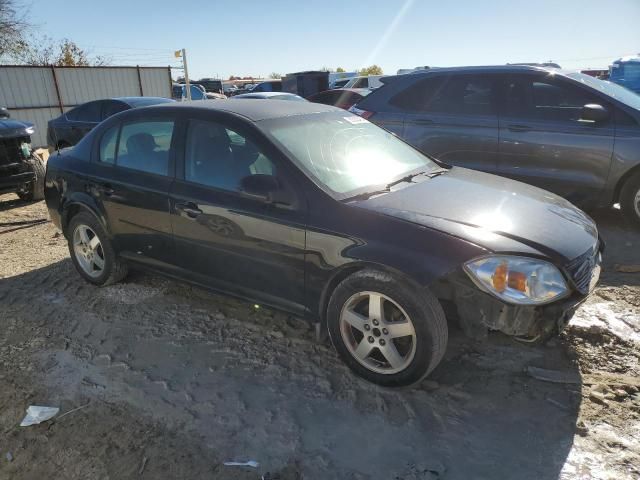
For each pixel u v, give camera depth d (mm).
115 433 2652
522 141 5613
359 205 2914
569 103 5465
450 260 2580
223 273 3441
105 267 4242
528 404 2768
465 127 5934
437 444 2508
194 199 3426
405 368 2781
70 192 4309
